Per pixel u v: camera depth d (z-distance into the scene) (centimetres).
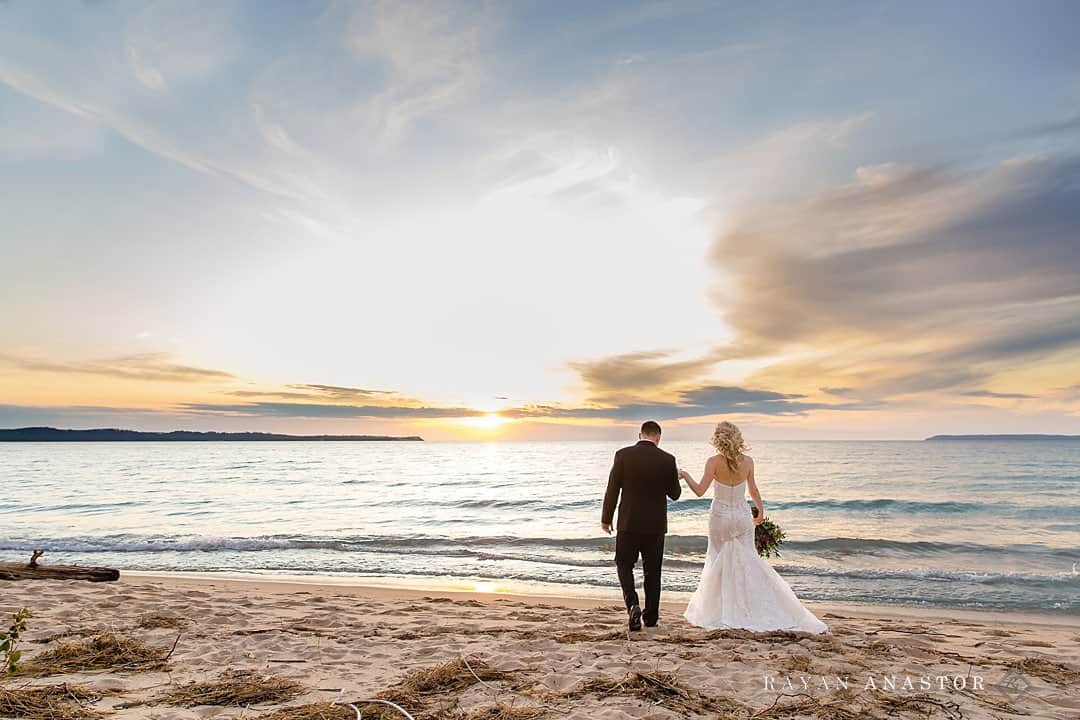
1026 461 6925
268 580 1171
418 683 421
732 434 629
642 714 364
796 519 2369
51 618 647
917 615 903
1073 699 416
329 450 15825
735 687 418
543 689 413
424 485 4434
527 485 4441
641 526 599
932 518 2398
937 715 378
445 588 1107
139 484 4416
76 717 348
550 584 1147
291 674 452
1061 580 1165
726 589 607
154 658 490
